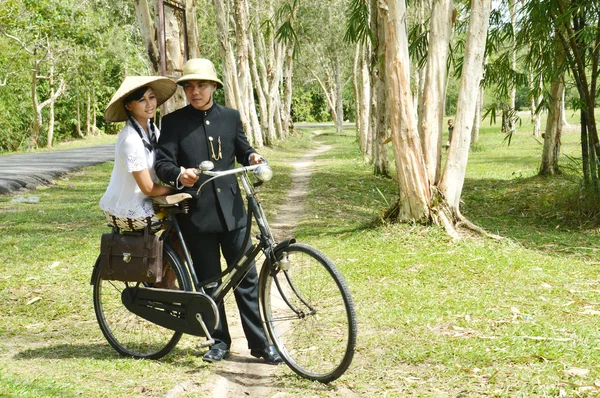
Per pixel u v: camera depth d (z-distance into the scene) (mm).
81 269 7289
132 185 4340
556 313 5336
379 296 5965
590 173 11039
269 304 4332
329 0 35781
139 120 4402
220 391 3957
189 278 4395
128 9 35875
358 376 4086
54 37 31875
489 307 5555
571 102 10922
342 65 56781
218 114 4473
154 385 3875
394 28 8656
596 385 3625
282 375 4250
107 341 4941
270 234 4227
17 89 41438
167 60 10688
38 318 5641
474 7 8594
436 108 8977
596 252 8211
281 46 37344
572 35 9820
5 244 8852
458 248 8008
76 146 42500
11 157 26969
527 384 3746
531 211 12008
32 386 3615
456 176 8844
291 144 37688
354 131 58562
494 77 11805
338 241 8773
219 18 24062
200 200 4355
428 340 4645
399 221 9031
